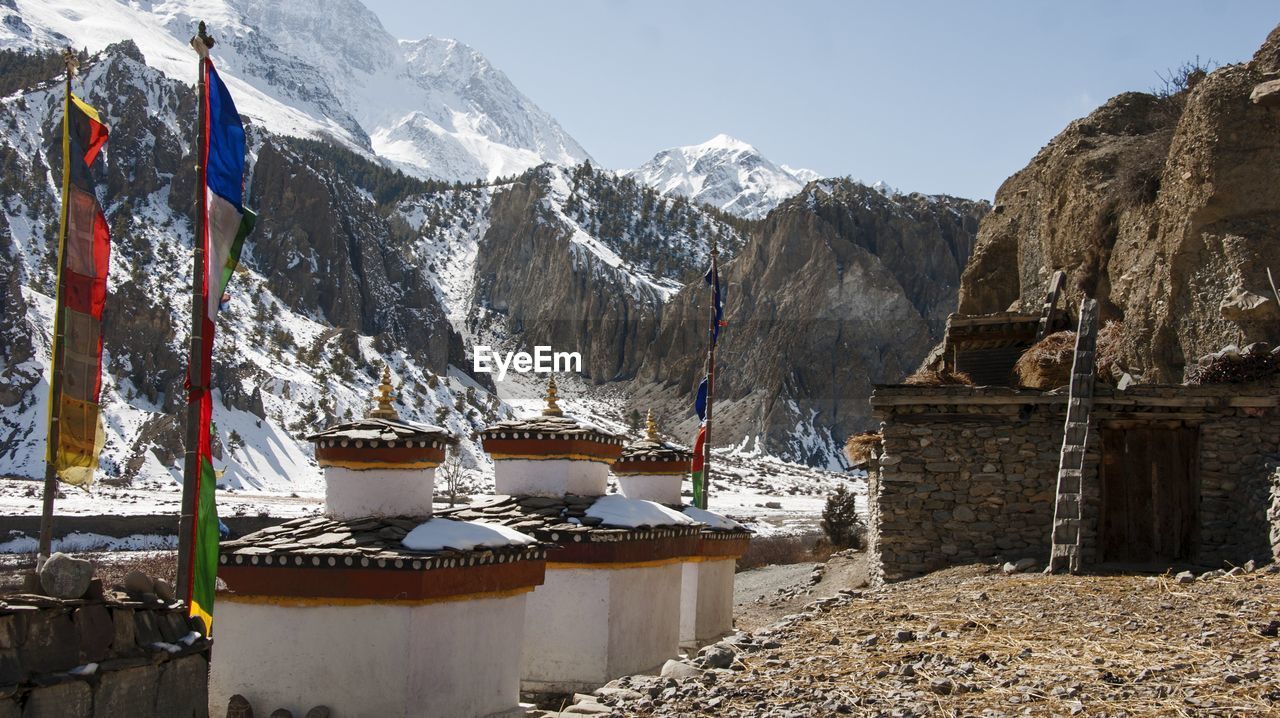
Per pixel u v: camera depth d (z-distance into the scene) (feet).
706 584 64.34
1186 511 63.41
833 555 128.36
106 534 156.66
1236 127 79.15
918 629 42.32
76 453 45.78
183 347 336.29
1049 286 109.60
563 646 48.75
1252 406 62.13
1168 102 111.96
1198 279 79.66
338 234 526.98
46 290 356.79
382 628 37.70
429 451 42.24
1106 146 105.19
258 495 248.11
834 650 39.22
